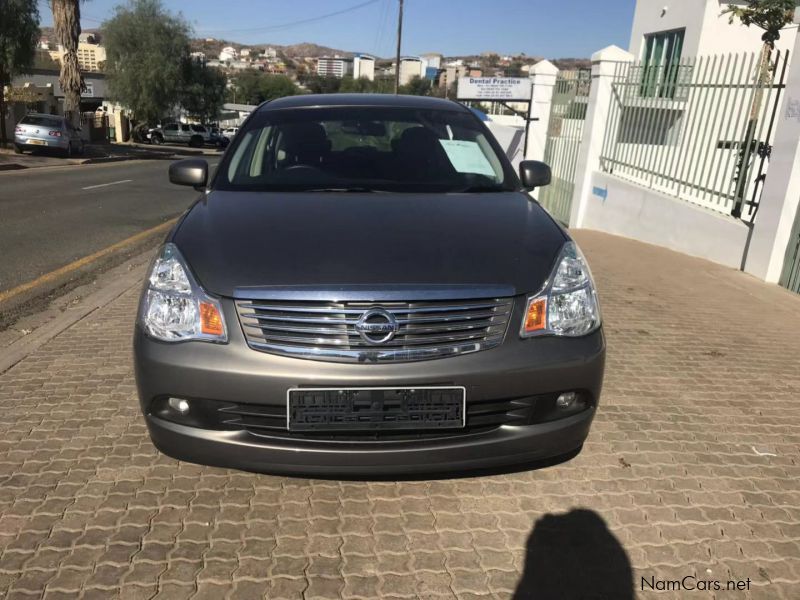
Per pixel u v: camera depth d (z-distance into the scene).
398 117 4.18
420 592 2.25
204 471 2.95
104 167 21.80
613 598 2.25
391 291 2.47
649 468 3.04
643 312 5.47
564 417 2.63
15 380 3.89
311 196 3.36
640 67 9.20
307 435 2.49
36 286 6.30
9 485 2.80
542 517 2.67
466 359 2.46
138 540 2.48
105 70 42.50
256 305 2.49
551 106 12.50
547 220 3.18
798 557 2.47
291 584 2.28
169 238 2.93
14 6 22.16
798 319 5.39
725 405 3.74
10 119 28.23
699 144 7.88
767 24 10.02
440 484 2.88
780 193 6.25
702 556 2.46
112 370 4.05
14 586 2.23
